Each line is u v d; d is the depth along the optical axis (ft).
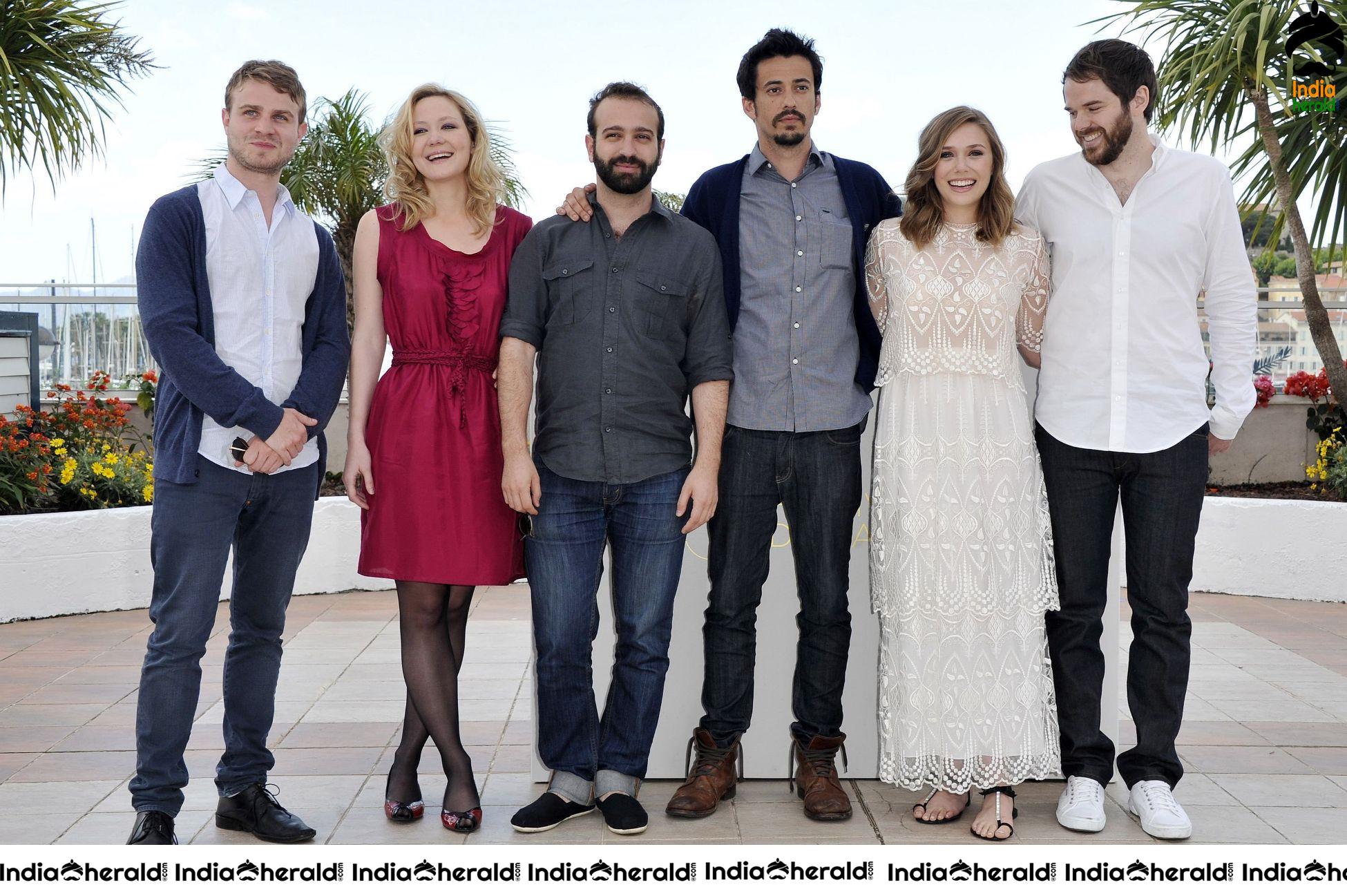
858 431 9.25
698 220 9.46
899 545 9.02
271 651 8.79
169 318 7.92
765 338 9.06
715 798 9.30
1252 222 23.02
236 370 8.27
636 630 8.95
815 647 9.34
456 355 8.70
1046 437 9.27
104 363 24.00
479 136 8.84
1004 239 8.89
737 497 9.15
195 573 8.17
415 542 8.53
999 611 8.89
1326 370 21.68
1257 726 12.15
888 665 9.19
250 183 8.44
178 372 7.92
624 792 8.94
